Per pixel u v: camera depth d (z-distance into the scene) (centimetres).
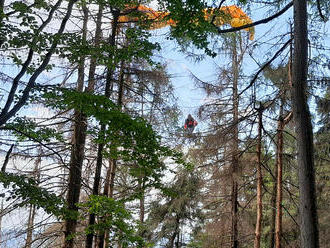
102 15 975
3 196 601
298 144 543
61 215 740
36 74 622
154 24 817
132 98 1103
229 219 1045
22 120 691
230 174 973
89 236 696
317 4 679
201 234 1374
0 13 586
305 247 499
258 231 720
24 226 833
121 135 671
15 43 603
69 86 920
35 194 637
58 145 876
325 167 913
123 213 652
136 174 779
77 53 680
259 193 749
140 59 1020
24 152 762
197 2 608
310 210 507
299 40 593
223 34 802
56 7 676
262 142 890
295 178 991
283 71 790
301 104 557
